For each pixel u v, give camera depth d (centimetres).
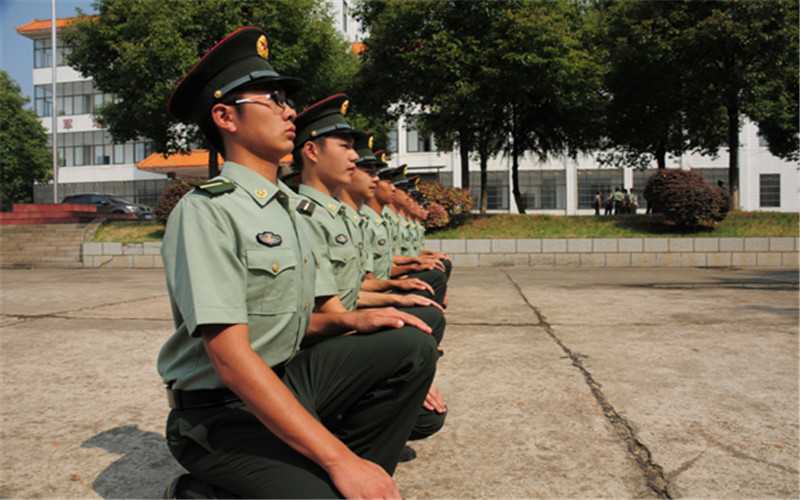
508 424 237
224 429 120
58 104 3269
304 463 113
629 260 1157
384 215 382
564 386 290
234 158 132
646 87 1457
